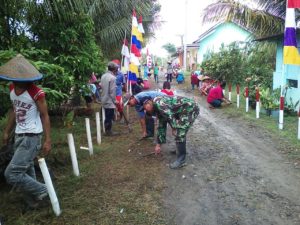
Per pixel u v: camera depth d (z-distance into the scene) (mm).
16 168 4191
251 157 6750
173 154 6977
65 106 10406
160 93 7828
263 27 15484
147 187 5332
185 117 6125
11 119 4566
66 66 7250
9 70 4012
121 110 9812
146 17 17500
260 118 10562
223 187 5328
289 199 4855
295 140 7812
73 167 5773
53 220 4336
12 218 4430
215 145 7668
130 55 10438
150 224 4250
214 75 19578
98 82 12016
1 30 6371
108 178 5699
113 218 4387
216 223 4266
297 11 12039
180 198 4961
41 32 7309
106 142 8031
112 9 13398
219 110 12562
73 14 7340
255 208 4621
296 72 10984
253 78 15180
